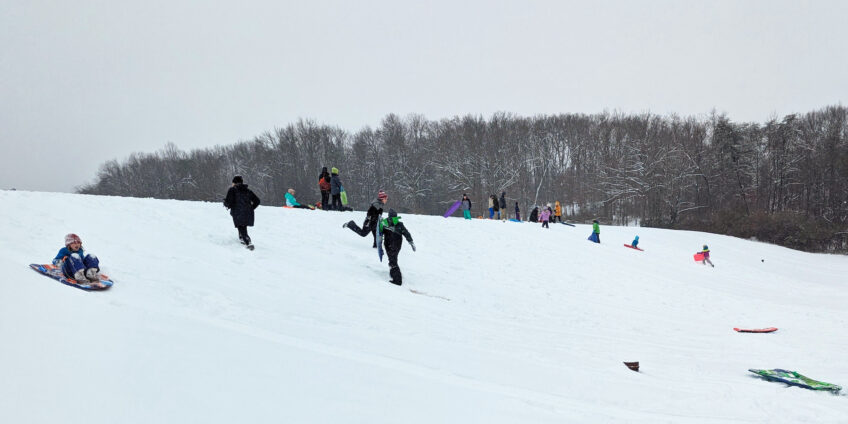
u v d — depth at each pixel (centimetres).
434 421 289
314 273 909
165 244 898
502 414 324
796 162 5431
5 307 363
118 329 366
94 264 575
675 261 2073
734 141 5712
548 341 695
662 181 5453
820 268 2883
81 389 250
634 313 1018
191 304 568
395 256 967
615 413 383
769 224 4366
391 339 557
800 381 557
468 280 1135
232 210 986
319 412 272
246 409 259
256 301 650
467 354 537
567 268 1454
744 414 432
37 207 942
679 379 554
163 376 286
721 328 941
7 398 226
